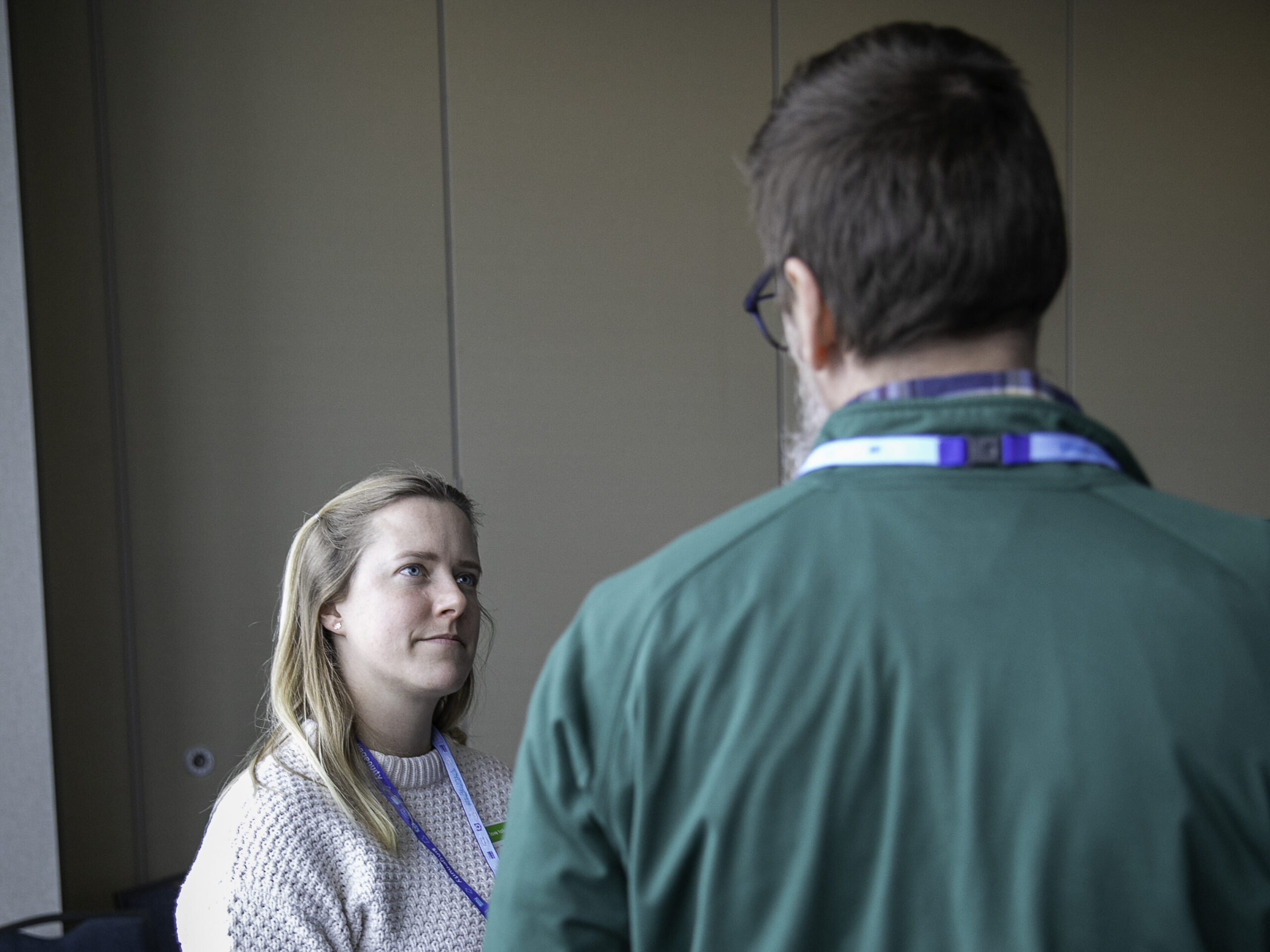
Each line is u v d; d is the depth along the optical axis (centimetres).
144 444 304
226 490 313
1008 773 54
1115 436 64
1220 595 56
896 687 57
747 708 58
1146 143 421
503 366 345
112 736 301
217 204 311
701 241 366
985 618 56
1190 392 433
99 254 299
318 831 147
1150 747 53
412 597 160
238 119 312
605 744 61
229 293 312
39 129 293
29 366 272
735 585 61
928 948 55
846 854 56
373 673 161
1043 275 61
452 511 168
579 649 64
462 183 338
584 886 62
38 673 273
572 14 349
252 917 138
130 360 302
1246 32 433
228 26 311
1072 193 412
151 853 304
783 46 373
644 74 358
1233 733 54
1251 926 54
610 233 355
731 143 368
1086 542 58
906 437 61
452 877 156
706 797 58
